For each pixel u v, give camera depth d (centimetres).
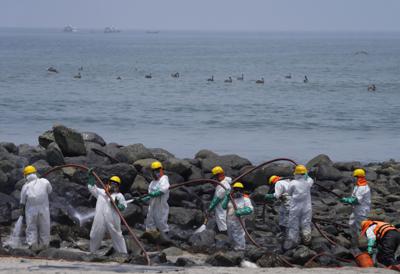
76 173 5300
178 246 4394
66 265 3456
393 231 3731
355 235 4638
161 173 4459
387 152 10025
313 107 15725
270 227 4881
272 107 15650
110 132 11588
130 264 3625
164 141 10681
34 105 15025
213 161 6450
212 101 16788
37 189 4112
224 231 4534
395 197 6091
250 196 5697
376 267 3666
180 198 5275
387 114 14525
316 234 4684
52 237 4294
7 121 12456
